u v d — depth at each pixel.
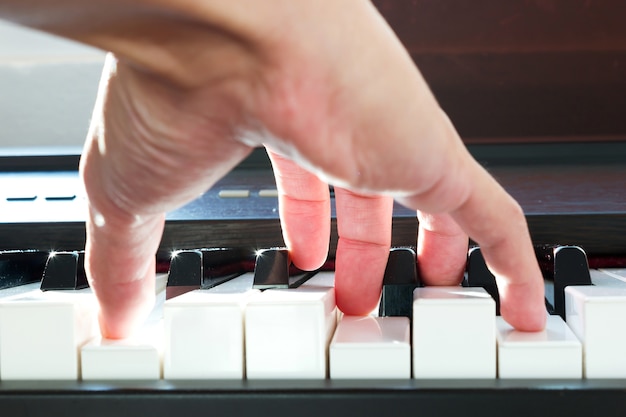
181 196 0.24
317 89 0.20
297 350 0.32
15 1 0.14
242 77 0.19
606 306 0.32
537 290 0.32
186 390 0.31
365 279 0.36
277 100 0.19
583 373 0.32
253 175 0.60
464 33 0.66
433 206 0.24
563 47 0.65
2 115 0.73
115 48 0.17
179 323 0.32
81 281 0.39
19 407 0.32
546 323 0.34
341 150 0.21
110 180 0.24
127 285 0.31
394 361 0.32
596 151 0.66
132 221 0.27
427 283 0.37
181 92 0.19
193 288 0.37
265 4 0.17
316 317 0.32
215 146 0.22
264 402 0.31
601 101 0.66
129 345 0.33
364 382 0.32
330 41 0.19
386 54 0.20
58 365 0.33
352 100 0.20
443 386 0.31
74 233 0.43
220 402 0.31
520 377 0.32
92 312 0.34
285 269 0.36
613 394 0.30
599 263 0.43
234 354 0.32
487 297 0.33
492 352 0.32
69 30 0.16
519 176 0.56
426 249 0.37
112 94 0.22
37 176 0.61
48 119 0.73
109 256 0.30
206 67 0.18
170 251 0.43
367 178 0.22
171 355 0.32
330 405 0.31
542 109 0.66
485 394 0.31
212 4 0.16
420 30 0.67
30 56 0.72
